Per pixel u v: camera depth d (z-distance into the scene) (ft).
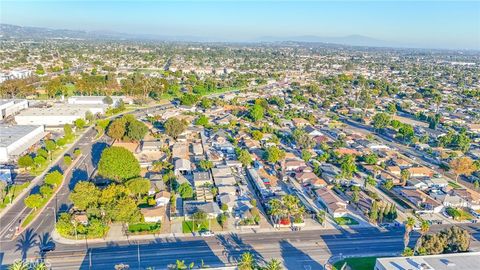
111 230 421.59
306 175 581.94
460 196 527.81
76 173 571.69
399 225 458.91
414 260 339.77
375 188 566.77
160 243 401.29
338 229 444.96
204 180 542.16
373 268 372.17
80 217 428.15
